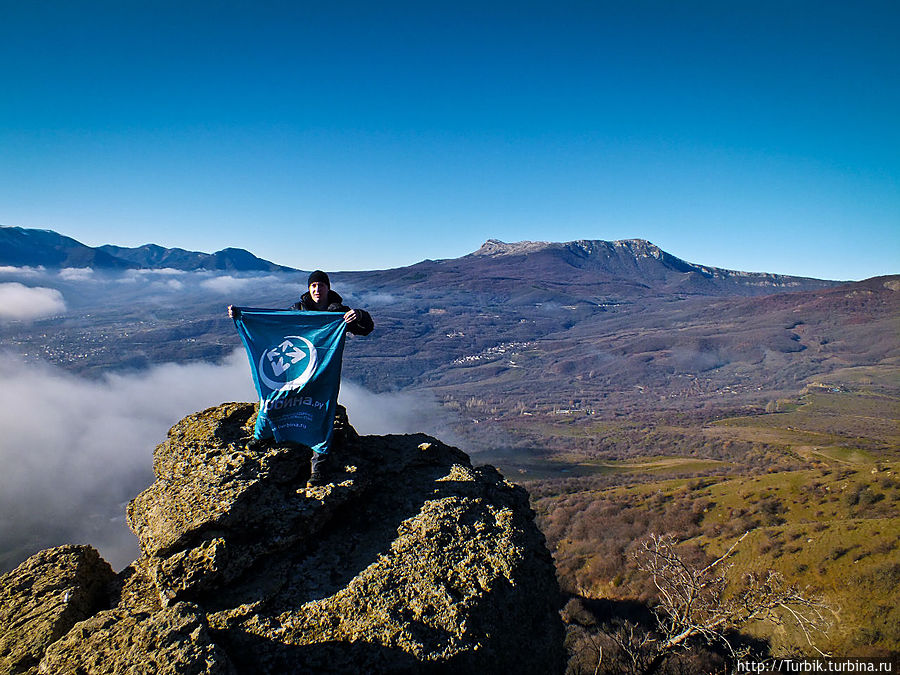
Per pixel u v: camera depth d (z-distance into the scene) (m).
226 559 4.77
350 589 4.79
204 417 6.62
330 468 6.20
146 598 4.77
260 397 6.04
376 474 6.59
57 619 4.36
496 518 6.12
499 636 4.80
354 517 5.87
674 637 12.05
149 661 3.55
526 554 5.72
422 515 5.89
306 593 4.77
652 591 33.88
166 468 5.80
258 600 4.59
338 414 7.38
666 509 63.56
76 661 3.69
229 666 3.66
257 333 6.15
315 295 6.65
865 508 50.69
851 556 37.06
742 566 41.38
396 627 4.43
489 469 7.55
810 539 41.44
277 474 5.79
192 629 3.91
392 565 5.14
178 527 4.89
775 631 23.22
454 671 4.34
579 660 13.56
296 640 4.26
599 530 61.31
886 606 30.09
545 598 5.64
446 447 7.83
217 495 5.23
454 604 4.77
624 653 12.90
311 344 6.19
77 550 5.23
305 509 5.42
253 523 5.15
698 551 47.28
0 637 4.25
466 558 5.37
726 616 11.64
